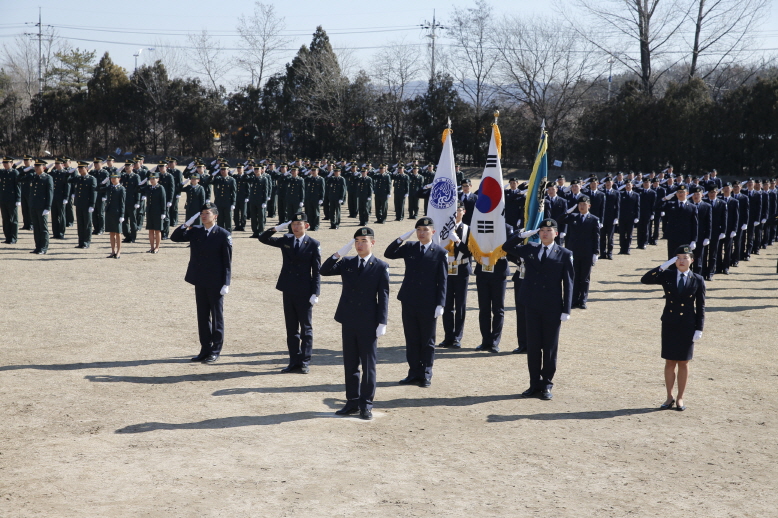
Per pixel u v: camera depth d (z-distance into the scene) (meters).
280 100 63.12
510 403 7.91
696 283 7.63
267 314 12.07
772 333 11.58
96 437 6.55
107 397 7.72
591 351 10.28
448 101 60.16
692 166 50.38
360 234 7.35
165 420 7.05
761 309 13.52
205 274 9.16
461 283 10.42
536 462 6.18
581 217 13.17
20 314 11.40
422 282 8.45
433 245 8.55
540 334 8.07
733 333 11.57
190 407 7.47
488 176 10.34
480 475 5.86
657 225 23.81
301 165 29.67
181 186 22.86
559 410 7.68
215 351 9.30
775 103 46.88
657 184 23.94
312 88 62.09
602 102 56.41
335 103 62.47
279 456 6.19
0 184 18.62
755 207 20.70
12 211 18.84
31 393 7.77
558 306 8.01
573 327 11.82
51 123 64.50
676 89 50.88
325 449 6.38
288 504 5.22
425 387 8.48
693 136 49.31
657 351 10.34
